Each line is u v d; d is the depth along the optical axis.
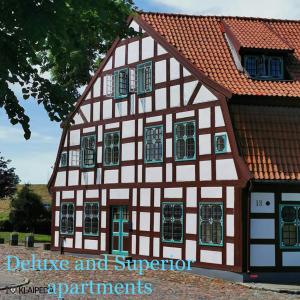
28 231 47.03
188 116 22.08
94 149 27.38
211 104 21.00
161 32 23.75
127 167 25.25
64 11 7.71
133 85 25.19
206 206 21.02
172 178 22.72
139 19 24.81
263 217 19.67
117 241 25.69
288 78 21.97
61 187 29.41
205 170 21.16
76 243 27.91
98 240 26.62
